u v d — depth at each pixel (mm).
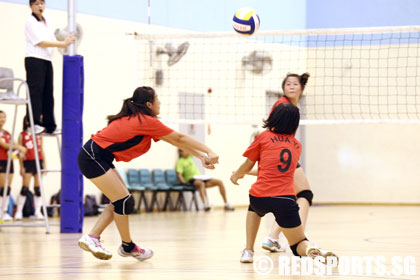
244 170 5188
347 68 17594
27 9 13250
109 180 5176
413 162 18969
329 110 18047
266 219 11594
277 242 5984
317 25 17969
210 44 16016
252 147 5070
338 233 8516
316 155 19625
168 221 11336
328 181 19562
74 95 8594
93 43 14281
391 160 19125
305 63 17547
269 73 16828
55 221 11367
